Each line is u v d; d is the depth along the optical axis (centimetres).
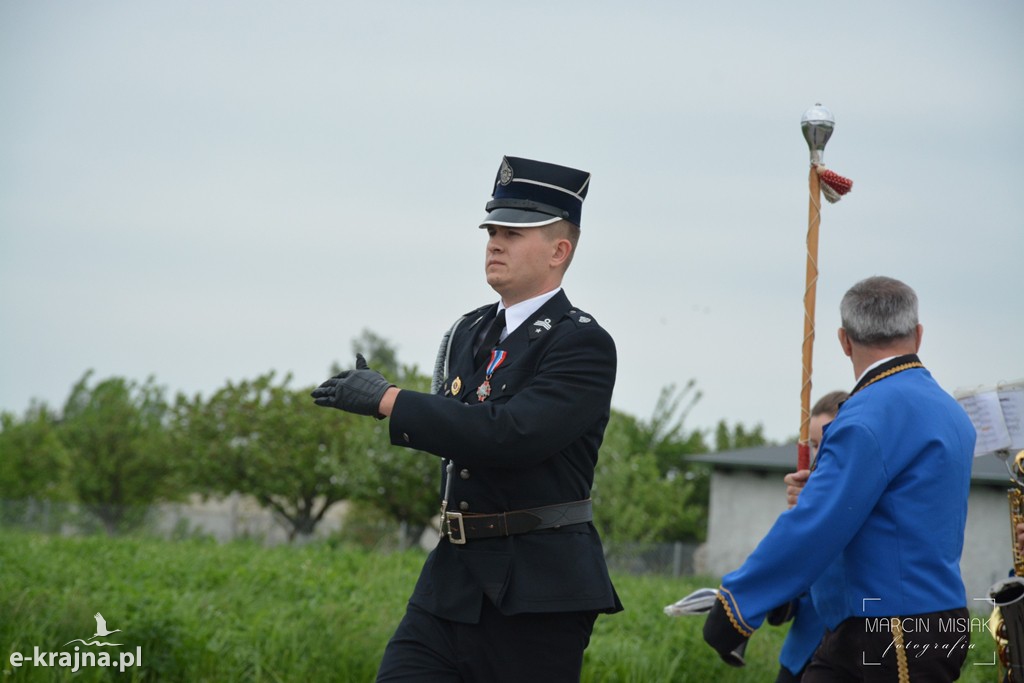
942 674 1398
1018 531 1518
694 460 10431
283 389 11275
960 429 1434
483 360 1362
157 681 2236
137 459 12756
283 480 10962
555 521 1323
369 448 10594
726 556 10369
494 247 1354
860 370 1484
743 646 1592
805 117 1608
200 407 11281
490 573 1311
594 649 2630
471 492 1330
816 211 1623
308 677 2325
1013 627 1448
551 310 1350
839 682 1488
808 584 1389
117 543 5184
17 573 3219
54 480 12900
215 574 3659
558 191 1356
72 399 13375
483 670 1326
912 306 1466
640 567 9900
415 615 1360
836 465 1393
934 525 1393
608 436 10556
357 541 9712
